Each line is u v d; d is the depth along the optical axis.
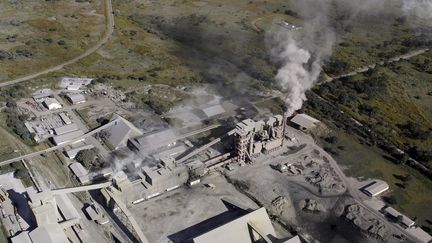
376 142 165.25
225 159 150.62
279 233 124.81
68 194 133.12
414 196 141.50
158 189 135.62
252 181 143.88
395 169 153.12
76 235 119.31
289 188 141.75
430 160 155.62
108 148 155.12
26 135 156.88
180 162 145.12
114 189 129.12
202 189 139.38
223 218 128.38
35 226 120.44
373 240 124.25
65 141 155.12
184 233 122.38
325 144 164.38
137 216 127.12
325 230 127.12
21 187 135.38
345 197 138.75
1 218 123.44
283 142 162.25
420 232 126.88
